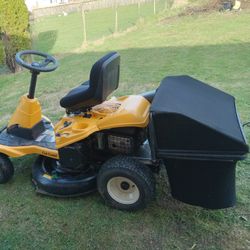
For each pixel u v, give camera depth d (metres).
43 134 3.38
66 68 8.73
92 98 2.74
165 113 2.30
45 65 3.21
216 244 2.48
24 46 9.61
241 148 2.22
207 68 7.19
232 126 2.39
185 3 17.27
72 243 2.59
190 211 2.80
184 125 2.29
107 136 2.86
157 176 3.25
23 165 3.72
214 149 2.28
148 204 2.90
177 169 2.44
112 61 2.76
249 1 15.72
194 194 2.48
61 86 6.99
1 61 9.67
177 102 2.51
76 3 22.23
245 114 4.53
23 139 3.31
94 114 2.90
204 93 2.78
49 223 2.82
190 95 2.69
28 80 8.09
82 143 2.89
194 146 2.32
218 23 12.57
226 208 2.67
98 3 23.11
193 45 9.75
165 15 15.54
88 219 2.82
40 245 2.60
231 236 2.54
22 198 3.17
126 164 2.64
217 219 2.70
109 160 2.76
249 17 12.95
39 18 22.12
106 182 2.77
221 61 7.66
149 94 3.06
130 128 2.74
